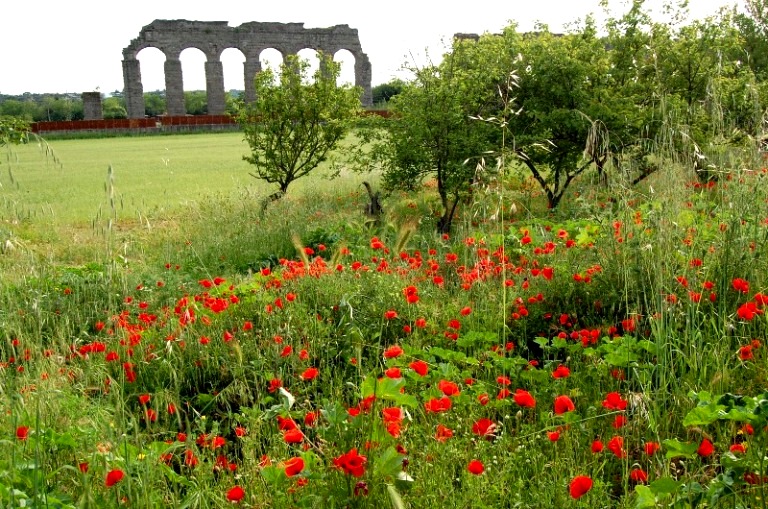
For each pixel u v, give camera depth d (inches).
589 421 130.7
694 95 415.2
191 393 174.4
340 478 100.8
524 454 117.6
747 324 159.9
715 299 169.5
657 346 136.9
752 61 630.5
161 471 113.1
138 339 177.9
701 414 93.3
